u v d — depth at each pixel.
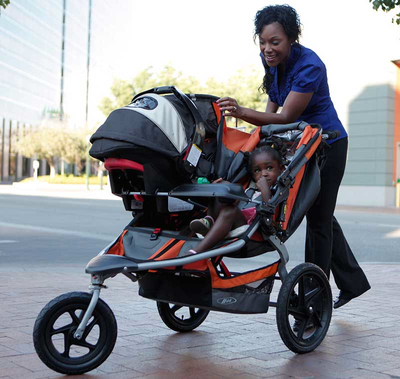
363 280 5.05
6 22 70.06
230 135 4.16
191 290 3.76
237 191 3.61
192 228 3.63
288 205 4.08
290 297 3.90
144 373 3.56
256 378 3.48
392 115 27.12
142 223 4.04
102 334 3.55
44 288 6.46
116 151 3.50
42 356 3.41
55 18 84.38
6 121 73.50
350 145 27.94
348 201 28.08
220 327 4.74
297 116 4.39
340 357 3.92
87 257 9.50
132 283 6.81
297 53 4.39
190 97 3.93
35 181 56.66
